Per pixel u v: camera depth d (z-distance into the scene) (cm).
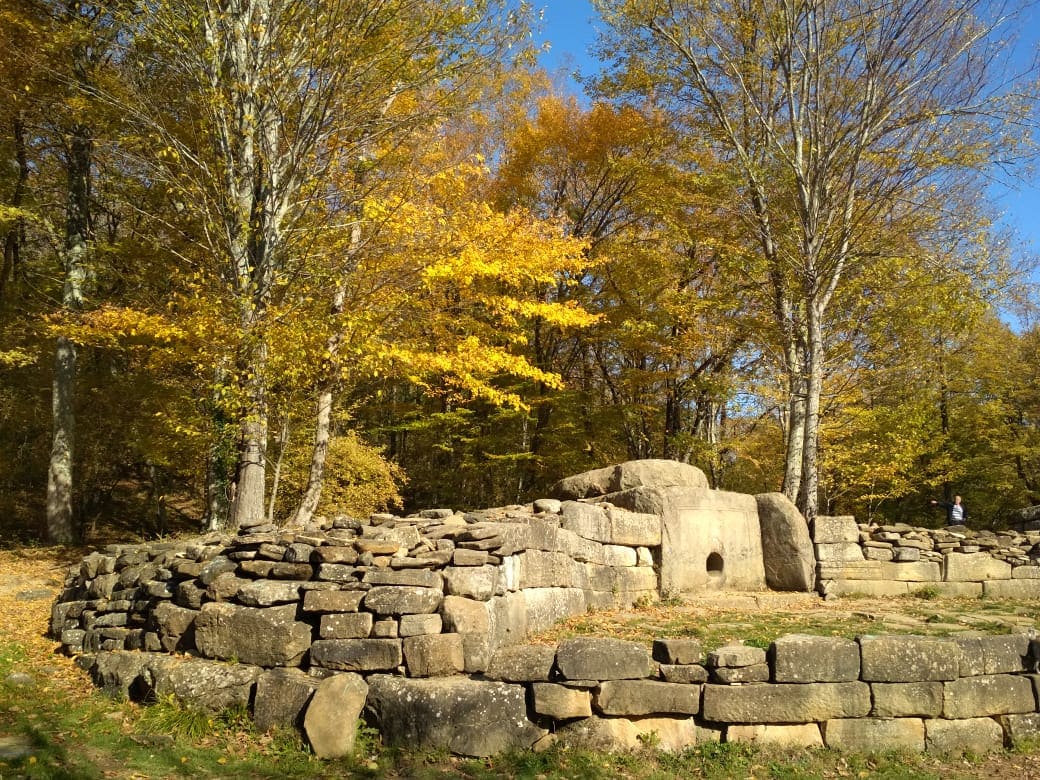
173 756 500
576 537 850
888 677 556
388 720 525
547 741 527
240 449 1052
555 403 1970
